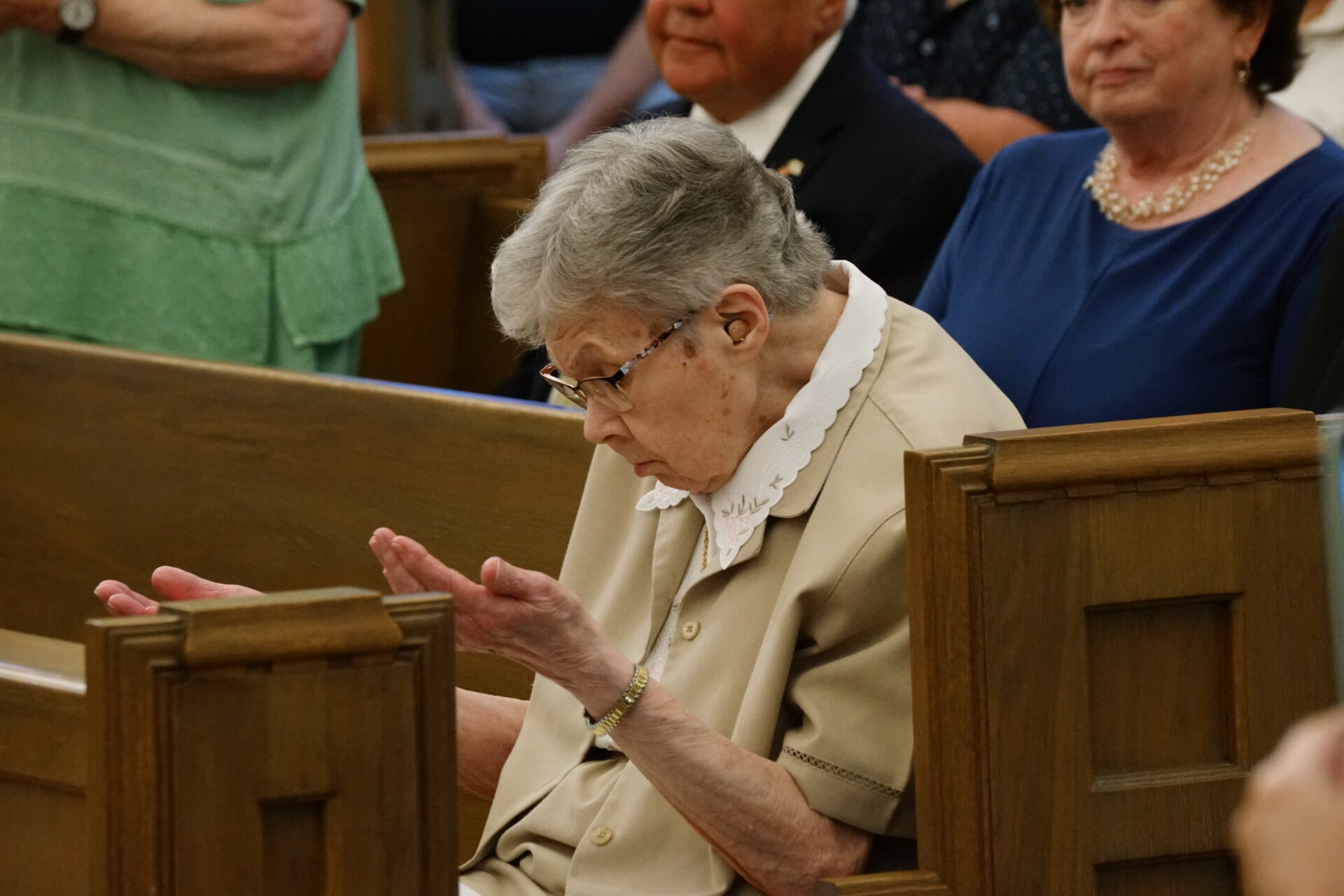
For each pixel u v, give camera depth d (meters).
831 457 7.73
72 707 6.96
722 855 7.48
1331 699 7.04
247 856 5.96
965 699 6.80
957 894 6.90
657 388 7.64
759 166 7.85
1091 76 10.13
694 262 7.49
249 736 5.93
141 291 13.10
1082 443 6.84
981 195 11.27
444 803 6.21
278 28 12.70
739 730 7.55
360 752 6.06
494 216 18.41
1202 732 7.04
